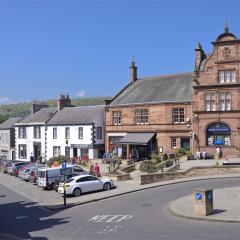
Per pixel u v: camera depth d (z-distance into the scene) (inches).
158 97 2519.7
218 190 1406.3
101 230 940.0
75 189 1556.3
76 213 1202.0
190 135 2361.0
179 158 2181.3
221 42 2279.8
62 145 2886.3
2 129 3592.5
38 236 918.4
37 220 1129.4
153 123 2492.6
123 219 1051.3
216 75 2292.1
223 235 818.8
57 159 2527.1
